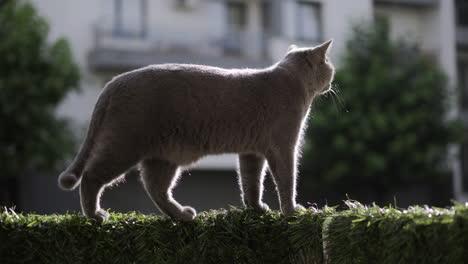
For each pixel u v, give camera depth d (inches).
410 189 552.7
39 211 447.8
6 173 400.2
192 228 125.6
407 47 538.6
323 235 109.7
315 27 557.6
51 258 116.5
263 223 124.9
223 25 529.3
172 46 499.2
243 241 124.5
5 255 114.4
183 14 510.9
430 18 629.6
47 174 449.7
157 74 128.1
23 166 402.9
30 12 405.7
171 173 136.5
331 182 494.3
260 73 137.4
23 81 387.5
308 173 505.7
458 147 555.2
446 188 563.5
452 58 610.9
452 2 615.8
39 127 397.1
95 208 124.7
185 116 127.2
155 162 135.2
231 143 132.8
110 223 122.2
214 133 130.3
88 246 119.0
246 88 132.9
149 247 122.0
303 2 552.7
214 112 129.2
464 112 620.1
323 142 494.0
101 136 125.8
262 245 124.3
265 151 134.5
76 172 126.4
